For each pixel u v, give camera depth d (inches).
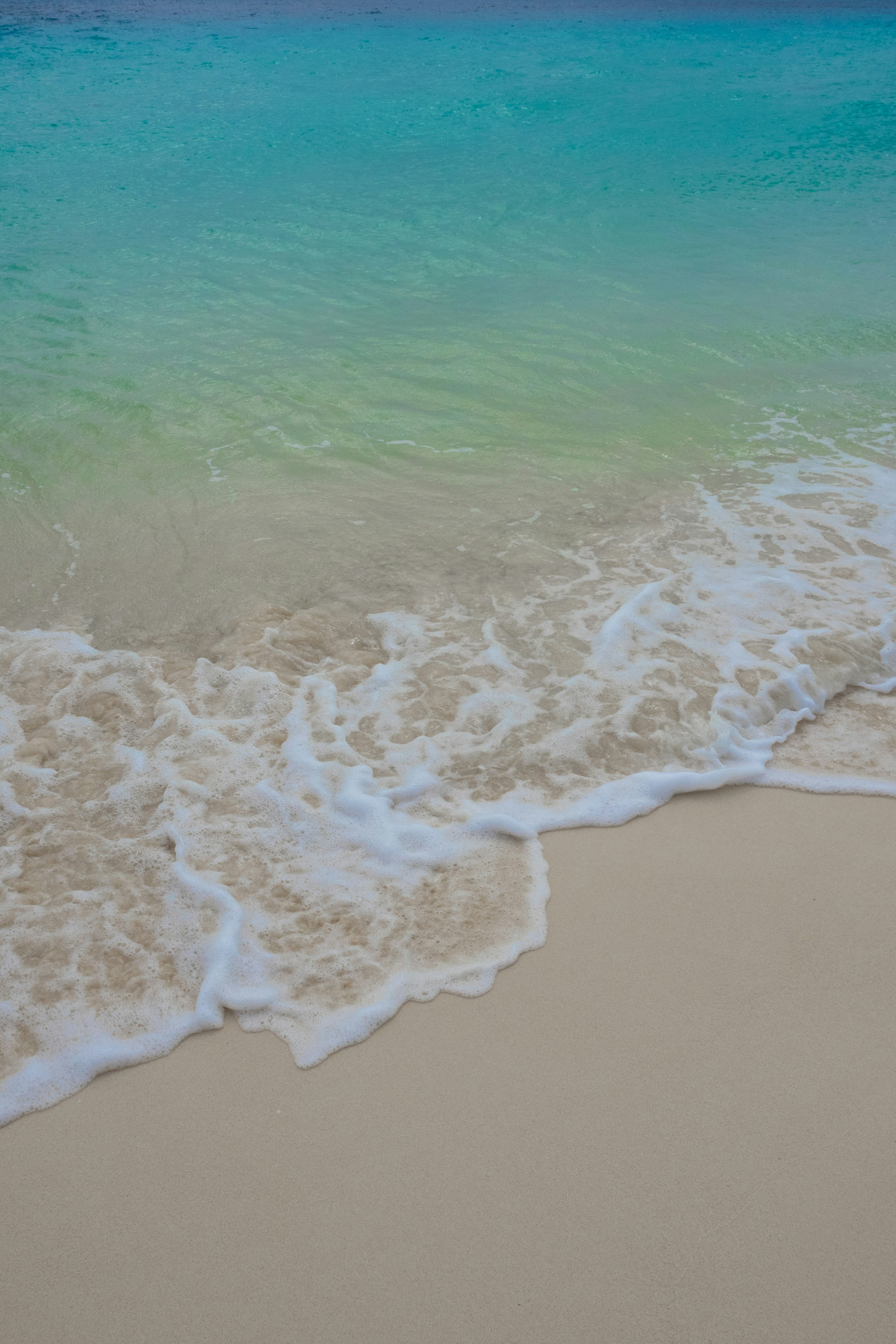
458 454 227.6
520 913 113.0
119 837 120.3
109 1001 101.1
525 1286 78.4
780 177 456.4
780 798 131.3
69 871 115.2
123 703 144.3
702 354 281.1
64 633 162.4
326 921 110.8
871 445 231.9
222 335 289.1
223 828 121.8
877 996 103.9
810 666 152.3
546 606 170.2
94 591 175.8
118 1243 81.3
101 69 674.2
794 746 140.3
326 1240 81.4
